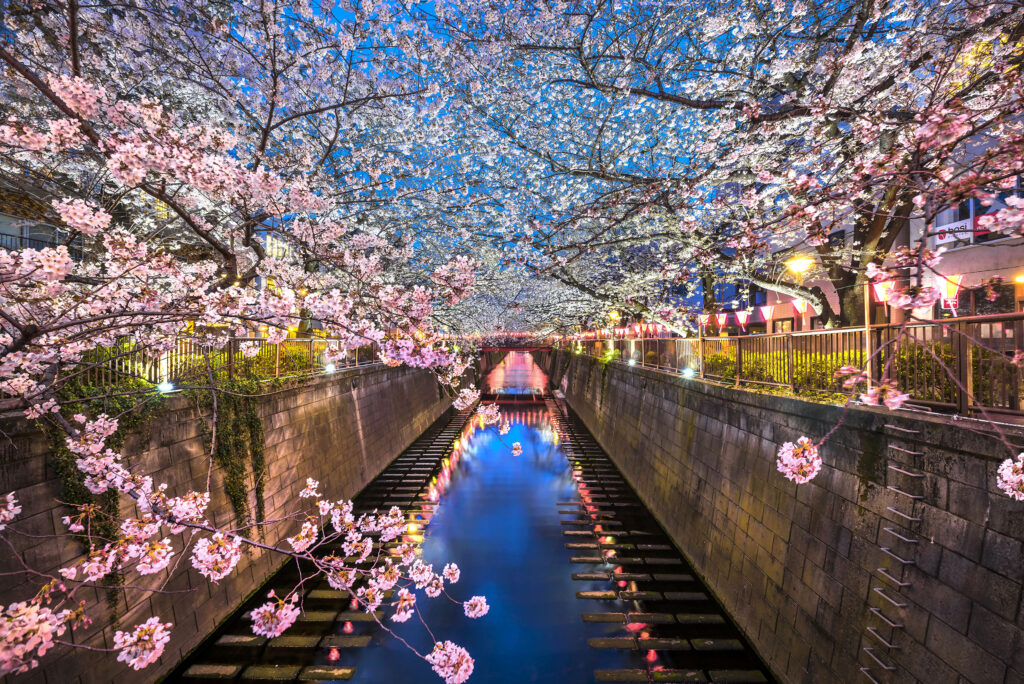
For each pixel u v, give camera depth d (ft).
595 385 113.39
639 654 33.09
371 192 30.94
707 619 36.14
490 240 44.32
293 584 41.04
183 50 23.30
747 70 28.81
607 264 74.08
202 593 32.96
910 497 20.57
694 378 49.52
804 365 30.91
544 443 108.06
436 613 38.63
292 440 48.75
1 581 20.67
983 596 17.04
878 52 24.95
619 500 65.87
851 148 18.20
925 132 11.07
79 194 21.30
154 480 29.86
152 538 29.14
